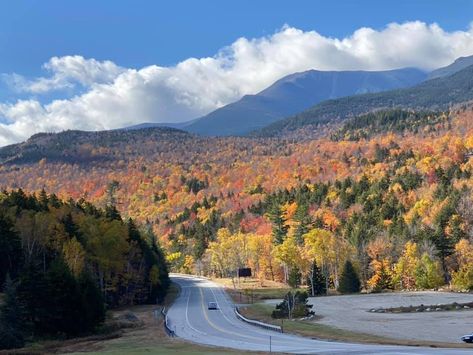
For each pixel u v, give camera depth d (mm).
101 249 101375
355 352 43562
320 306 100062
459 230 140000
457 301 99125
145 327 77625
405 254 139875
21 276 72188
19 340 62625
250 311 95312
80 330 71938
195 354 44344
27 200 117812
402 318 77562
